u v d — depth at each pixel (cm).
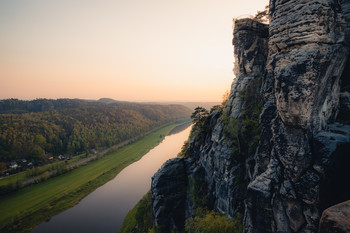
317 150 1495
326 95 1577
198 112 5859
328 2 1480
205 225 3155
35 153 16800
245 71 4256
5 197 10388
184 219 4656
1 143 17312
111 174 12350
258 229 1853
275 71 1678
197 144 5181
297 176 1580
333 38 1524
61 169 13525
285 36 1628
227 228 3027
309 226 1484
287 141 1659
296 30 1552
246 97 4006
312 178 1468
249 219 1942
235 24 4241
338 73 1609
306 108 1505
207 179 4466
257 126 3631
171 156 15188
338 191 1499
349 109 1689
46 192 10638
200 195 4472
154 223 4853
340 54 1541
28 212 8506
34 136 19912
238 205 3406
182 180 4878
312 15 1472
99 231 6912
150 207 6119
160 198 4706
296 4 1555
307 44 1502
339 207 624
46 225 7519
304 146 1552
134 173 12319
